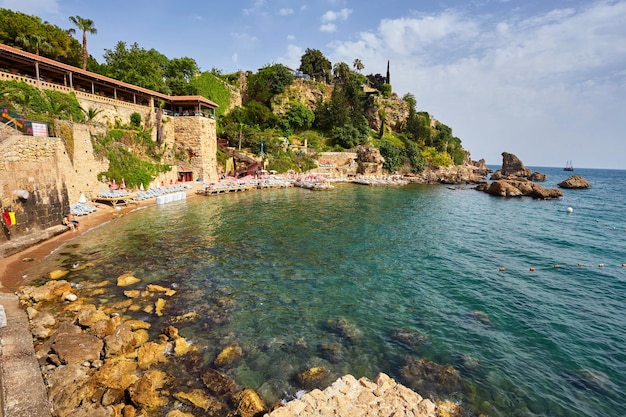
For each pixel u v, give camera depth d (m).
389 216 36.31
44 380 8.73
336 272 18.91
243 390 8.83
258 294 15.56
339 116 93.56
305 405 8.02
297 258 21.08
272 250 22.52
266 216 33.88
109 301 13.92
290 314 13.77
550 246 25.89
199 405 8.37
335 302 15.10
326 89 107.94
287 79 94.19
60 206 24.64
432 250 23.95
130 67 56.09
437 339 12.30
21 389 8.23
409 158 96.88
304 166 77.19
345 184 72.19
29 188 21.11
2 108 19.98
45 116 30.52
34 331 10.83
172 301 14.32
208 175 56.00
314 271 18.92
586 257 23.08
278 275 18.08
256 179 60.69
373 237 26.95
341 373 10.12
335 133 91.25
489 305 15.29
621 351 11.85
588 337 12.73
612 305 15.57
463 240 27.16
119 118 44.97
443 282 17.98
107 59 58.44
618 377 10.41
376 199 50.03
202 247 22.50
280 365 10.34
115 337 10.50
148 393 8.37
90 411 7.64
